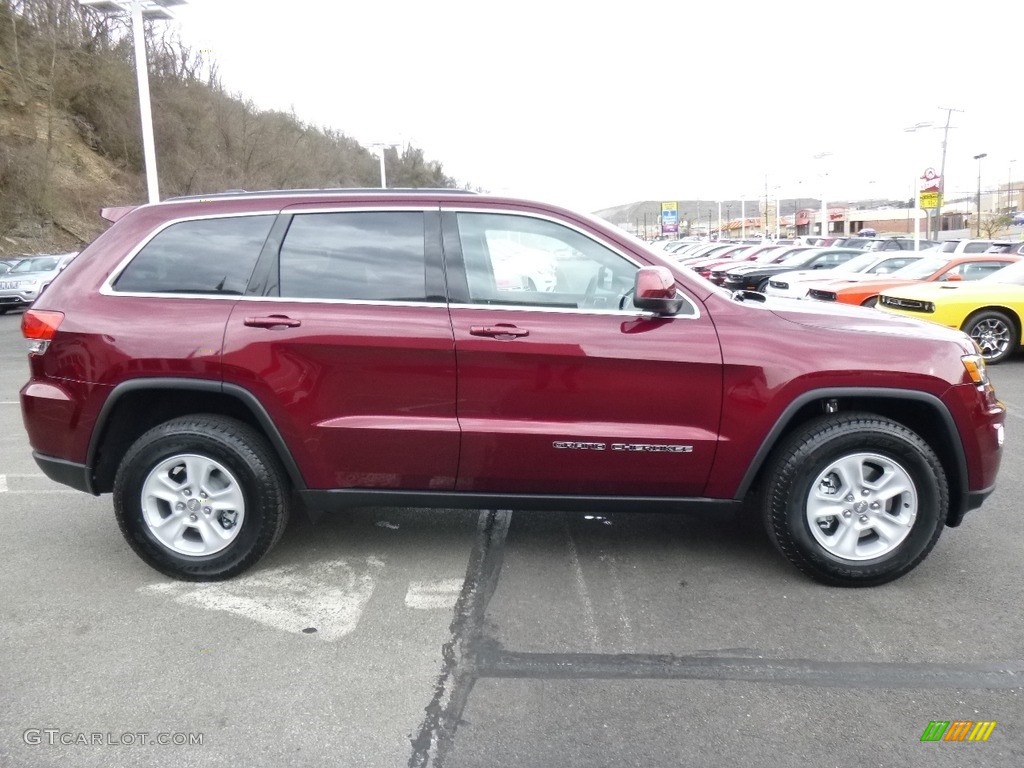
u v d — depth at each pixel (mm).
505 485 4086
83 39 39750
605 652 3496
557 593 4066
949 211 90188
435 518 5113
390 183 82188
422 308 3975
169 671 3354
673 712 3061
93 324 4047
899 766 2758
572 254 4043
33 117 35125
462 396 3965
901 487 4004
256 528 4141
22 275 23328
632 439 3941
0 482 5965
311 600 3998
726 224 114438
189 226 4168
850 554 4039
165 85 41562
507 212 4074
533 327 3920
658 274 3725
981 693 3176
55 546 4719
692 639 3602
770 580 4203
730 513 4113
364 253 4062
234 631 3689
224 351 3961
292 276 4059
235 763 2787
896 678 3283
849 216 98438
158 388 4012
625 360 3900
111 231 4234
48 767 2766
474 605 3939
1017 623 3725
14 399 9359
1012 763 2770
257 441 4102
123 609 3910
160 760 2801
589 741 2896
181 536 4188
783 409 3924
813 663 3396
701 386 3928
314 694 3188
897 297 11914
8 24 35969
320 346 3939
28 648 3541
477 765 2777
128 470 4082
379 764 2783
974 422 4000
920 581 4180
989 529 4887
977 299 11328
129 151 39938
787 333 3961
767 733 2934
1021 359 12031
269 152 48625
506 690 3211
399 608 3912
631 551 4598
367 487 4125
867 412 4129
